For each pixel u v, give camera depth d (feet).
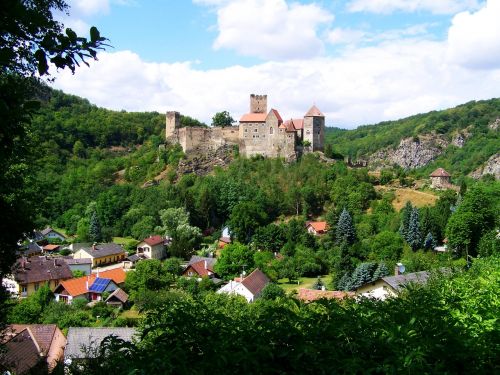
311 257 245.65
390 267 202.59
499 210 197.67
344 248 238.07
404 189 351.67
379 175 383.45
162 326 28.09
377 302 33.88
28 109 25.52
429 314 30.30
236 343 26.22
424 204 316.60
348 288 199.72
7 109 24.20
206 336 27.68
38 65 24.18
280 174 357.41
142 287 196.13
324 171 350.84
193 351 26.76
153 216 332.60
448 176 378.53
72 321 167.02
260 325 28.09
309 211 330.95
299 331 26.84
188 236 299.58
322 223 308.60
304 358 25.52
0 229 46.91
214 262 251.60
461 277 50.65
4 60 23.38
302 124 394.32
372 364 24.66
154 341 27.32
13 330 56.65
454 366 25.84
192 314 31.22
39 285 210.59
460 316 32.86
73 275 231.30
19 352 93.30
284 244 277.44
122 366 24.86
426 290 42.47
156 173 415.64
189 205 335.06
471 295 40.65
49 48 24.06
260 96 400.26
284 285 221.05
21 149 42.52
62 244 311.88
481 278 44.65
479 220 191.21
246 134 390.63
